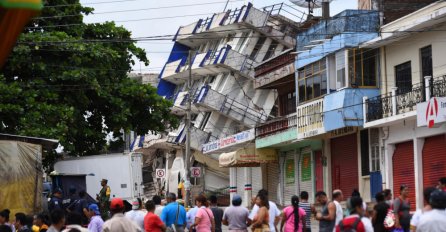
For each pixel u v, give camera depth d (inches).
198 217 723.4
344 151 1352.1
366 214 573.3
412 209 1146.7
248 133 1684.3
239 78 2182.6
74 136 1314.0
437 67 1096.2
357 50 1246.9
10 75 1278.3
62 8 1364.4
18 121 1186.6
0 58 205.5
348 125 1231.5
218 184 2277.3
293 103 1622.8
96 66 1331.2
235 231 708.0
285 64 1556.3
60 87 1285.7
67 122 1261.1
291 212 679.1
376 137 1243.2
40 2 198.5
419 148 1123.3
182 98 2381.9
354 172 1314.0
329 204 629.3
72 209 867.4
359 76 1243.8
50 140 944.9
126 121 1363.2
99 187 1375.5
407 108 1112.8
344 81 1249.4
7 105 1171.3
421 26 1101.7
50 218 487.2
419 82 1135.0
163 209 735.1
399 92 1194.6
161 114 1412.4
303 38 1416.1
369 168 1259.8
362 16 1256.2
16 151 904.9
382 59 1236.5
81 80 1291.8
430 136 1103.0
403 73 1189.7
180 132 2290.8
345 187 1346.0
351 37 1249.4
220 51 2143.2
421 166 1123.3
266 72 1642.5
